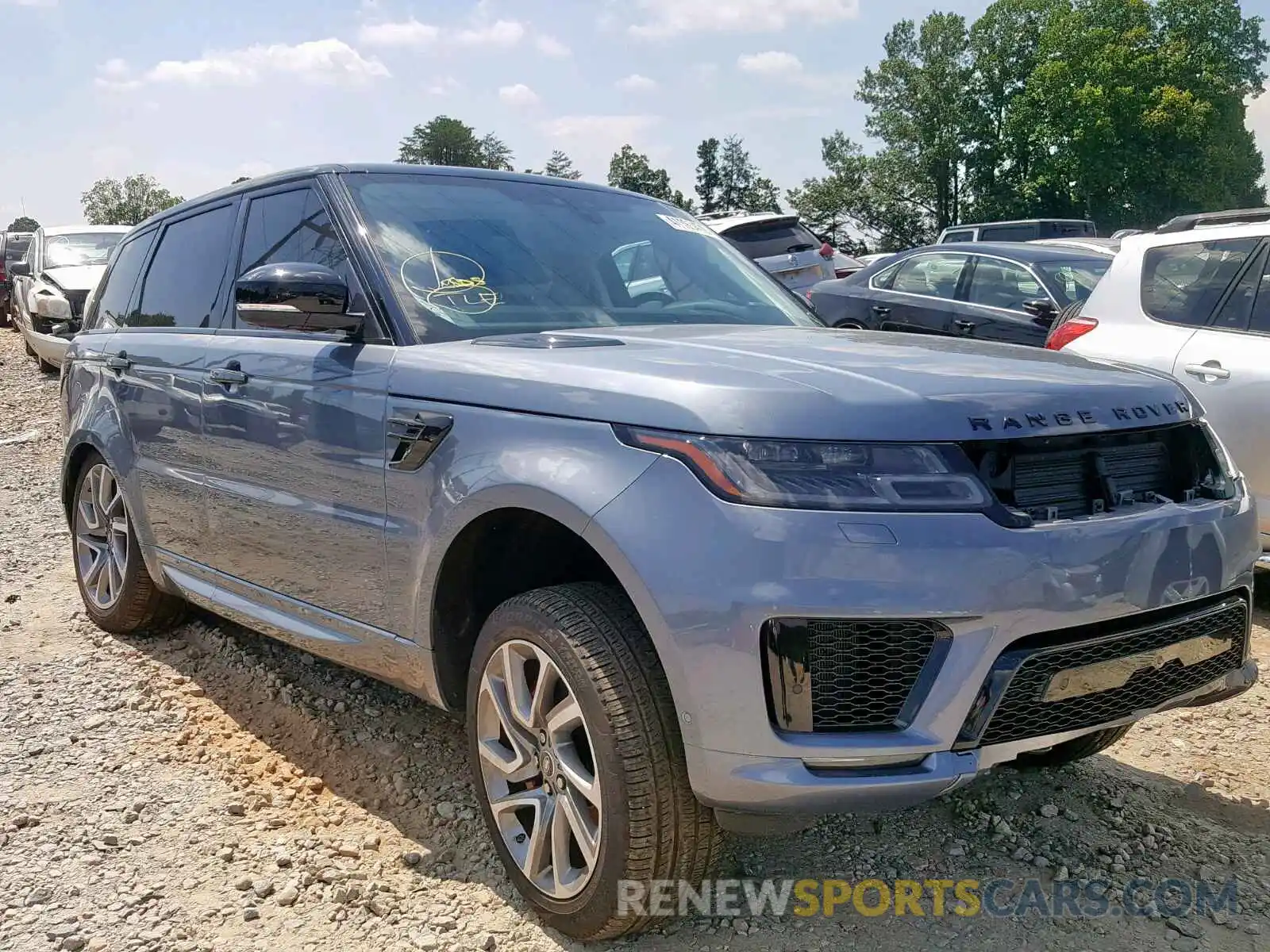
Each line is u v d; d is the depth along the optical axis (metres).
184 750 3.53
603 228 3.77
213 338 3.79
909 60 69.12
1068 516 2.31
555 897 2.51
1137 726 3.77
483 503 2.54
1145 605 2.30
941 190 69.62
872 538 2.11
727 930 2.54
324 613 3.21
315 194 3.52
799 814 2.18
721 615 2.13
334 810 3.15
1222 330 4.95
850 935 2.52
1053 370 2.63
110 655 4.40
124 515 4.52
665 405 2.29
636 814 2.29
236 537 3.59
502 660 2.61
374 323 3.07
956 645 2.14
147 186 115.31
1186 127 57.34
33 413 11.13
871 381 2.35
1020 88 65.69
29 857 2.87
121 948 2.48
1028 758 3.33
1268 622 4.85
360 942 2.52
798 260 14.51
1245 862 2.87
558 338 2.85
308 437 3.16
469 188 3.67
